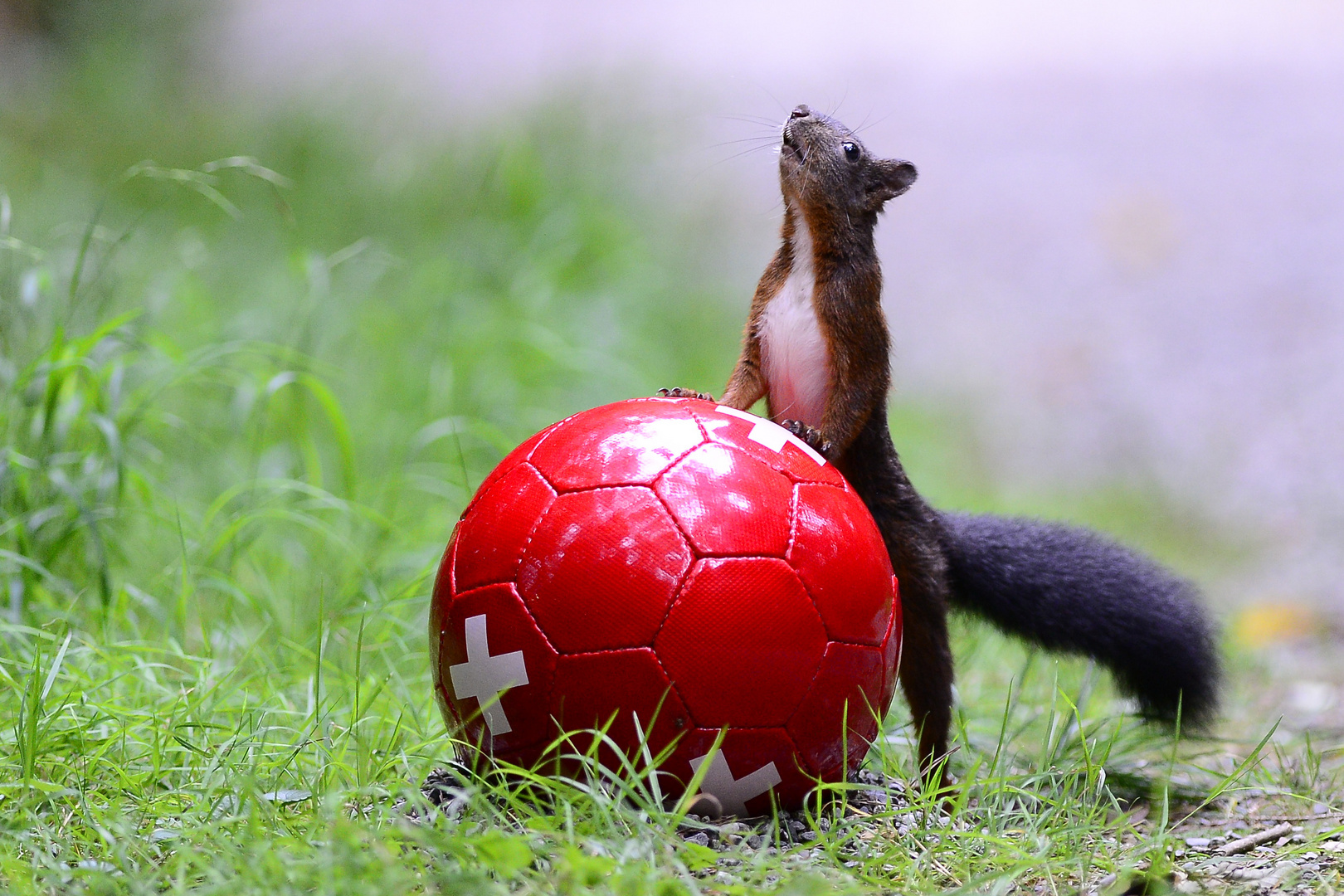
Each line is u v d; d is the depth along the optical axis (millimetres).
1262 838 7867
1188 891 6812
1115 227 32375
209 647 9984
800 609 7066
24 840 6801
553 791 6941
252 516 11469
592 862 6051
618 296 20516
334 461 15164
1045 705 11195
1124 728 10836
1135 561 9883
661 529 6988
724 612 6910
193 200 23281
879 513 8891
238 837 6789
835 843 6867
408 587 10875
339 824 6328
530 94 26844
